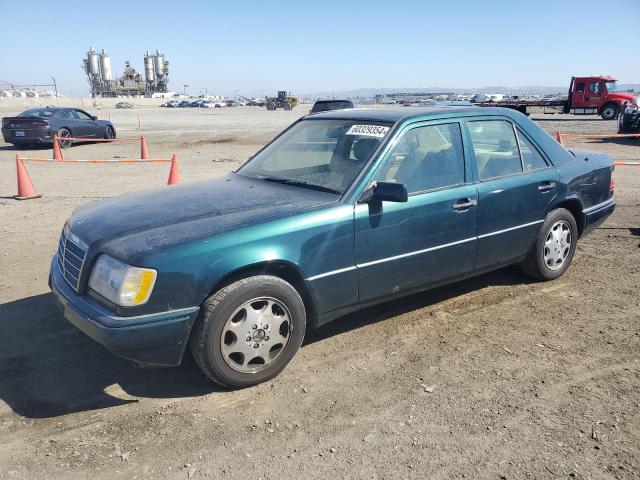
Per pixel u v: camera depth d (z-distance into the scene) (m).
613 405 3.20
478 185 4.32
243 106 104.31
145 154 16.00
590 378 3.50
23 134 18.28
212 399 3.32
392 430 2.99
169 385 3.48
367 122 4.21
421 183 4.03
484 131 4.52
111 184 11.41
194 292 3.12
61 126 18.97
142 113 57.53
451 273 4.29
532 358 3.77
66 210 8.74
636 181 10.66
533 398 3.28
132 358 3.09
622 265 5.67
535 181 4.72
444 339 4.08
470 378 3.52
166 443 2.90
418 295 4.93
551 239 5.04
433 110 4.34
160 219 3.46
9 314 4.55
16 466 2.72
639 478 2.60
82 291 3.32
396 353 3.87
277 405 3.25
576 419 3.07
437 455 2.79
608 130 23.64
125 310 3.02
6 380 3.53
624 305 4.64
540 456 2.77
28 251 6.41
